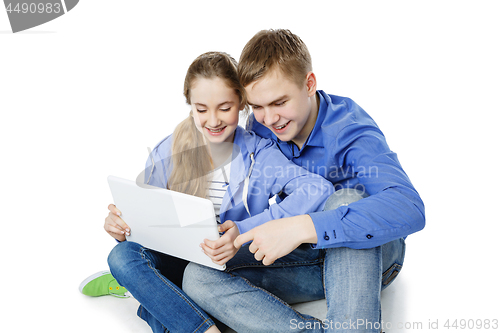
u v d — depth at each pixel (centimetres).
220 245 167
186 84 189
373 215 158
